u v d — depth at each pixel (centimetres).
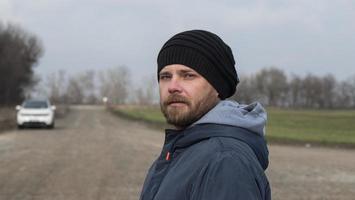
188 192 193
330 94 11688
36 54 10150
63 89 10575
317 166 1450
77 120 4203
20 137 2242
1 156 1516
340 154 1883
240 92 10600
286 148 2125
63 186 1021
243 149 196
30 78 10025
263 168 215
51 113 2894
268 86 11725
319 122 4222
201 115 219
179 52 217
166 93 221
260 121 212
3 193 941
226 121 207
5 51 8838
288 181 1157
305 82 11850
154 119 3862
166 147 225
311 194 1001
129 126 3341
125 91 10812
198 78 217
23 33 9881
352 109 10444
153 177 222
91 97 11319
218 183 183
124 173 1205
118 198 912
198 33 220
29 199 891
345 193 1018
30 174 1169
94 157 1518
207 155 195
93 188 1005
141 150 1747
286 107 11400
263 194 194
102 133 2572
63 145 1878
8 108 6500
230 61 225
